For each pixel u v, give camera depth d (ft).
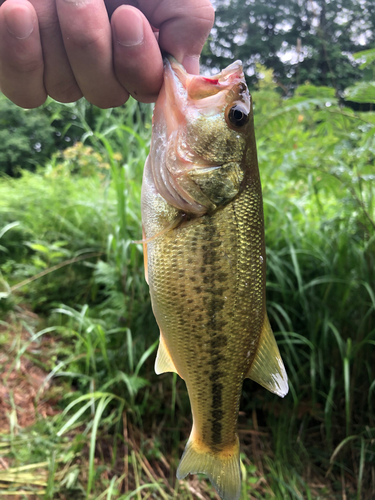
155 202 0.55
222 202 0.54
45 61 0.45
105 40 0.45
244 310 0.56
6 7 0.41
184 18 0.50
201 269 0.54
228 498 0.60
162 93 0.52
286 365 1.12
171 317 0.55
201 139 0.53
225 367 0.57
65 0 0.42
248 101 0.55
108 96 0.49
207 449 0.62
